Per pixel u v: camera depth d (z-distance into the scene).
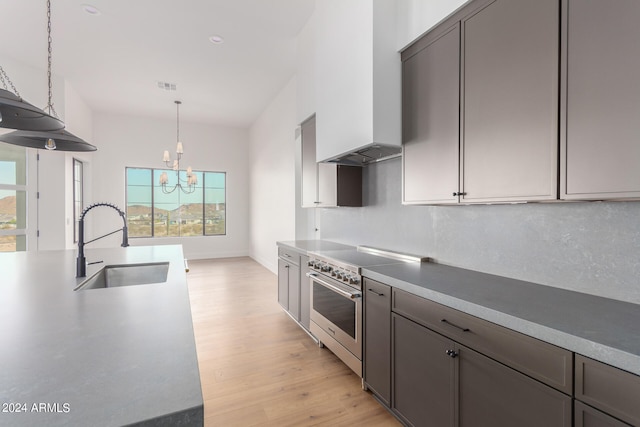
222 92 5.50
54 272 1.96
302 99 3.57
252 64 4.45
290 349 2.85
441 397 1.54
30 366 0.75
